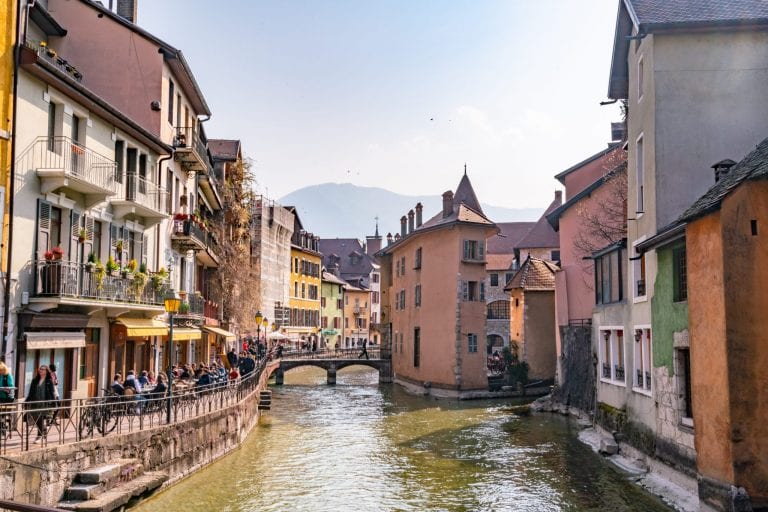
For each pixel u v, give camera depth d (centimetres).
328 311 8112
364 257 9750
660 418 1633
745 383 1142
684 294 1504
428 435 2489
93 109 1766
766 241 1156
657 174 1717
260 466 1892
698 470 1270
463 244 3881
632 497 1545
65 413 1298
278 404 3519
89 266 1673
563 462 1962
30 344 1470
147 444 1455
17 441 1216
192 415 1762
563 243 3381
